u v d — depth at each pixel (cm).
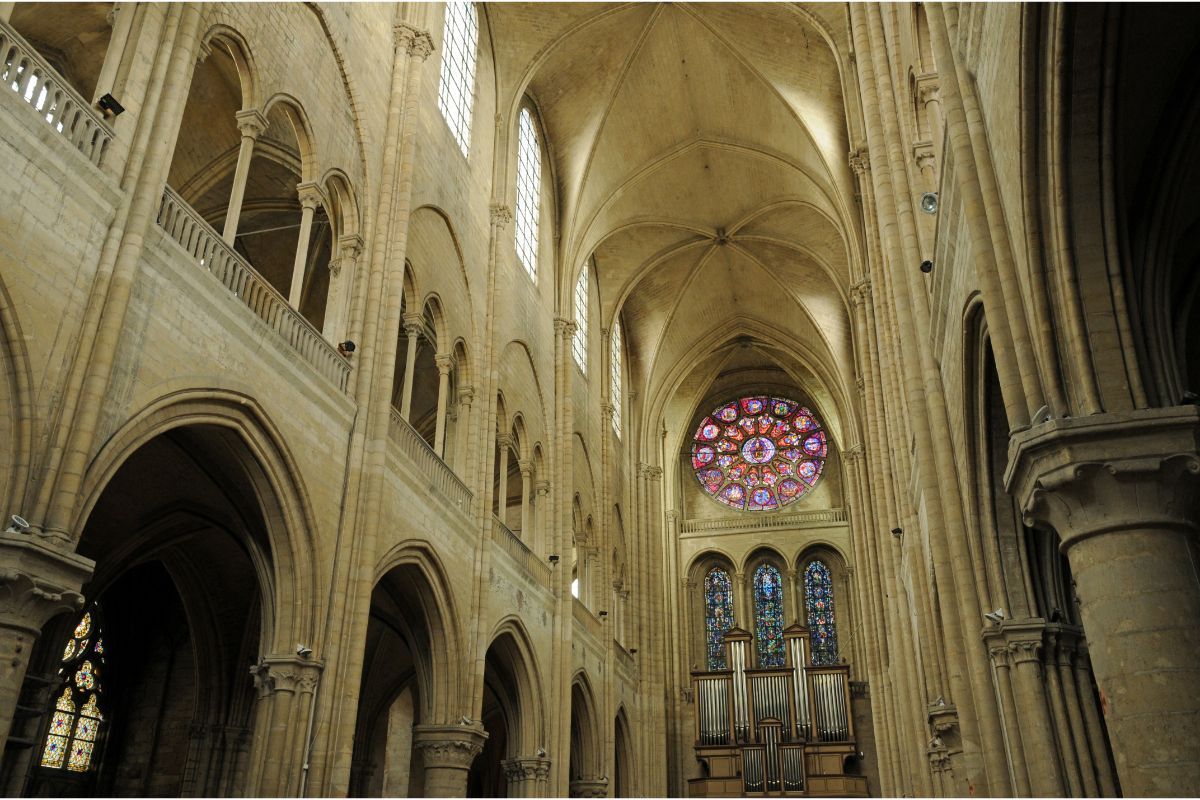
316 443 1638
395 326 1888
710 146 3569
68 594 1032
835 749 4112
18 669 974
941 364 1591
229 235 1488
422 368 2916
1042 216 877
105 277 1165
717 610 4788
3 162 1038
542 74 3112
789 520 4822
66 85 1147
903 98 1812
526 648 2625
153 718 2642
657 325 4441
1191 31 800
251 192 2178
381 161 2012
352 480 1727
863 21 2064
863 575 4072
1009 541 1351
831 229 3812
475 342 2469
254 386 1469
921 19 1622
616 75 3203
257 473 1523
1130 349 841
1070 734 1249
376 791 2805
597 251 3984
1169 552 786
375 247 1919
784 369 4959
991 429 1305
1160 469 792
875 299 2545
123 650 2697
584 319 3762
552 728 2758
